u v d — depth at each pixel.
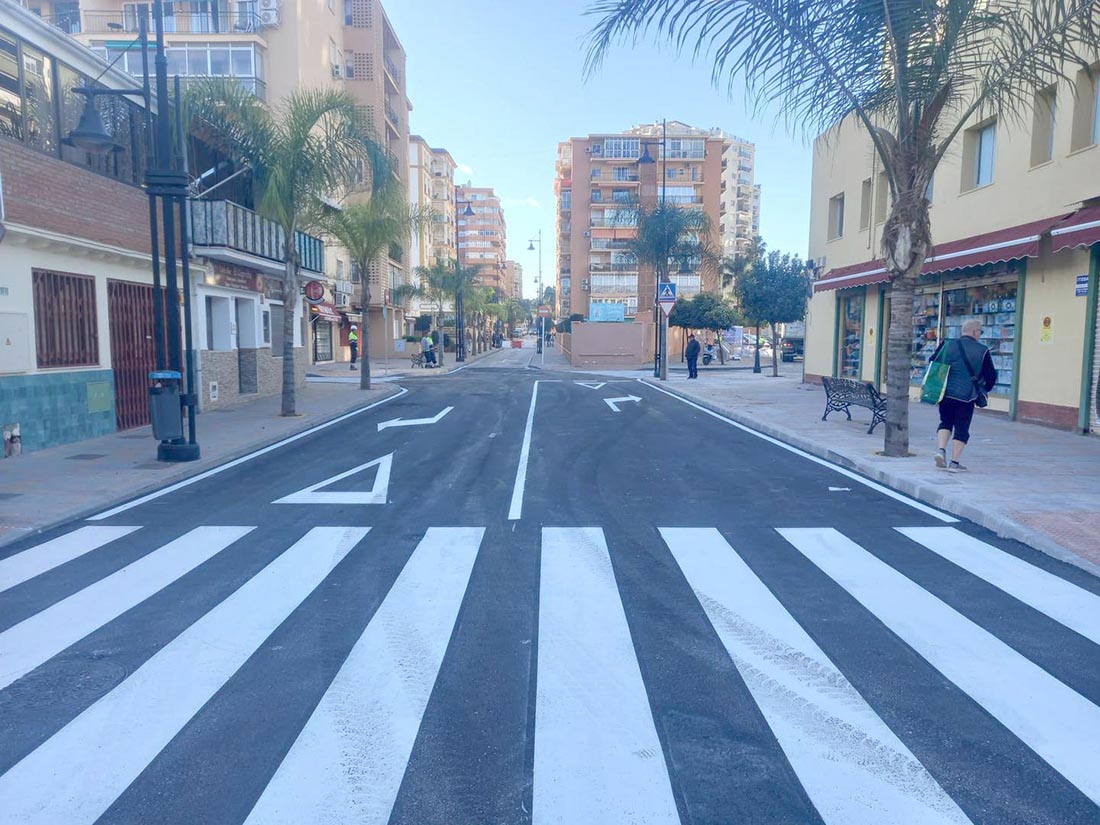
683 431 14.76
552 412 18.17
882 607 5.50
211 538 7.39
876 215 21.16
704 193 72.38
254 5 34.47
